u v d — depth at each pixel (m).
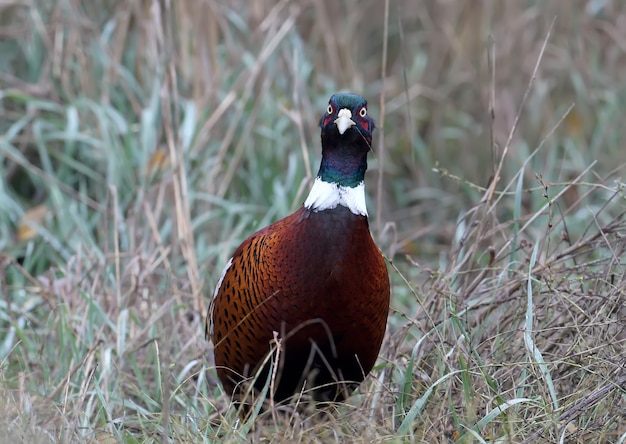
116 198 11.23
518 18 15.74
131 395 9.84
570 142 14.58
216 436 8.07
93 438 8.09
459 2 16.14
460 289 9.70
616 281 9.42
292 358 8.23
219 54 14.55
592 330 8.69
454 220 14.84
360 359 8.38
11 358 10.16
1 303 10.80
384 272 8.33
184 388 9.72
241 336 8.33
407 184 15.31
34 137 13.42
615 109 15.23
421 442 7.62
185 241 10.99
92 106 13.36
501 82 15.57
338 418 8.29
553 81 15.81
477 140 15.27
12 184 13.78
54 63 13.64
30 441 7.54
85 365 9.47
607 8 16.05
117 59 13.70
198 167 13.22
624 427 7.76
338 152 8.12
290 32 14.55
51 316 10.45
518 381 8.42
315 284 7.97
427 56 16.31
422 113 15.83
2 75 13.62
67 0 13.85
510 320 9.05
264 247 8.19
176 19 13.92
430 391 7.96
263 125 13.97
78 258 10.95
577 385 8.37
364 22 16.66
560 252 9.72
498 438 7.71
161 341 9.74
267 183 13.72
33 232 12.50
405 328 9.46
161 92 12.57
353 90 15.00
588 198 14.36
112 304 10.49
